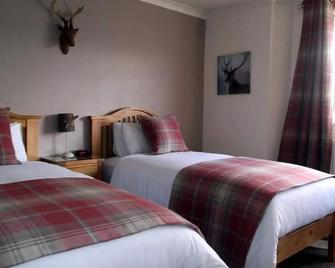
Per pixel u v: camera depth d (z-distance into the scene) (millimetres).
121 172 2920
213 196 2189
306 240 2207
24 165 2387
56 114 3145
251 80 3996
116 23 3525
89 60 3338
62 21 3104
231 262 1992
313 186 2289
